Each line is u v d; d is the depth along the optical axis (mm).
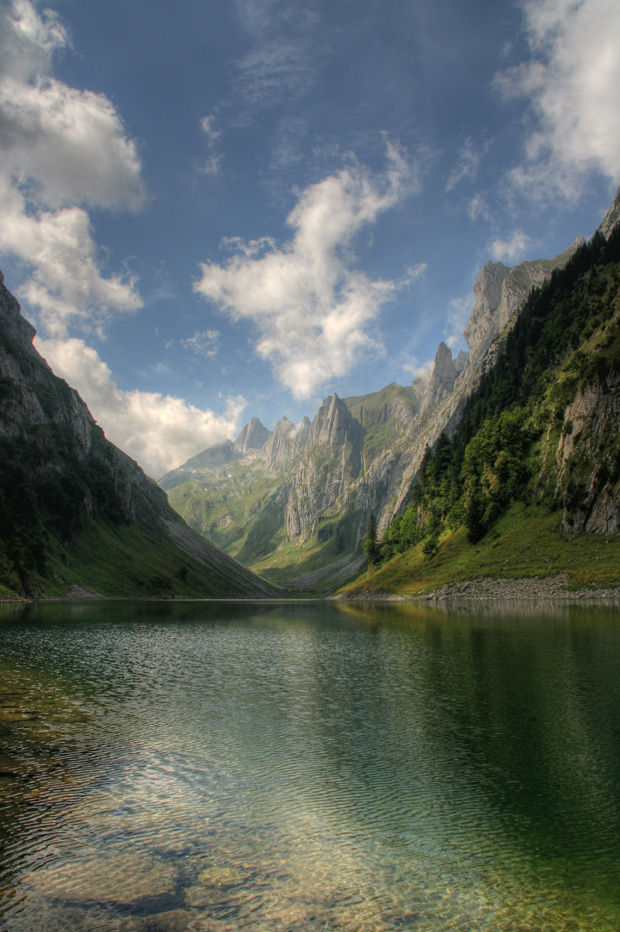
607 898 17469
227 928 15688
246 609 192000
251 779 26938
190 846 20500
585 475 152500
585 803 24109
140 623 111062
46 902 16781
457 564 180500
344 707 40219
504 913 16641
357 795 25078
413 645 71938
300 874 18656
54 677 51000
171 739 32906
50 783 26312
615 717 36094
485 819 22719
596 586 128375
